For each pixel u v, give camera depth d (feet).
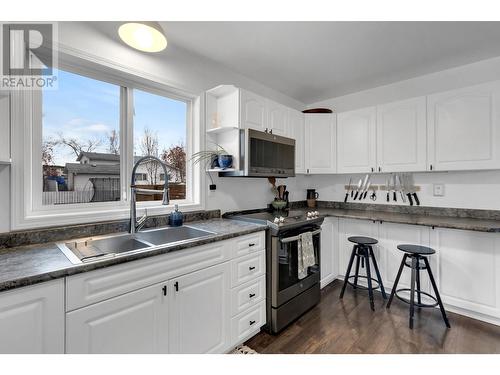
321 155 10.35
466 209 8.18
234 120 7.59
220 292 5.57
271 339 6.34
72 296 3.51
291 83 9.73
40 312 3.27
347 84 9.84
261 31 6.41
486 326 6.71
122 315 4.01
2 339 3.02
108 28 5.79
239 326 5.99
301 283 7.34
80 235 5.31
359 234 9.27
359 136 9.62
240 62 8.07
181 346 4.82
